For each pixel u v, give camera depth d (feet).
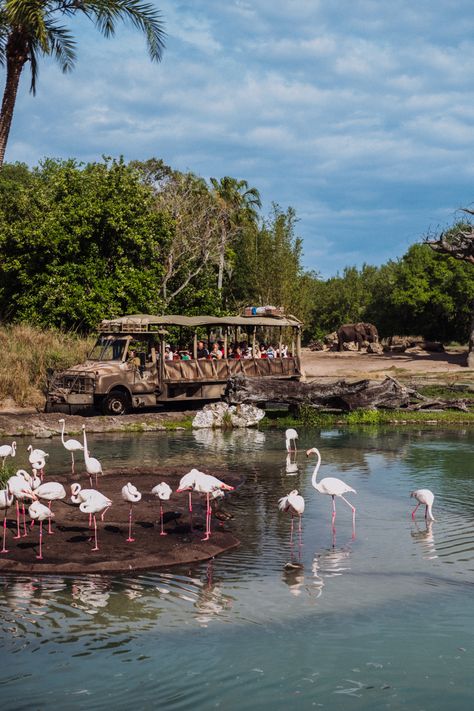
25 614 26.43
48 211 122.21
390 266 310.24
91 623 25.63
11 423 74.59
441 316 241.76
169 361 88.22
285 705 20.15
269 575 30.96
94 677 21.63
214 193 179.63
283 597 28.30
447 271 236.63
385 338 271.90
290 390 85.10
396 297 239.91
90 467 45.44
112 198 120.26
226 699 20.43
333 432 77.82
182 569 31.81
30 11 83.92
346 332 209.36
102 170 125.59
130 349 86.99
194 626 25.45
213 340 104.47
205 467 55.83
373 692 20.86
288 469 55.57
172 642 24.13
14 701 20.26
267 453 63.31
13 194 156.76
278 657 23.07
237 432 78.02
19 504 41.83
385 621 25.95
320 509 43.04
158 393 87.61
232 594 28.63
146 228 120.26
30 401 90.79
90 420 78.64
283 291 176.24
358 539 36.60
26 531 36.86
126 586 29.50
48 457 60.34
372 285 299.58
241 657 23.04
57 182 123.34
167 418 82.94
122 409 84.94
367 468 55.88
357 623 25.75
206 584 29.78
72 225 115.96
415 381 123.85
